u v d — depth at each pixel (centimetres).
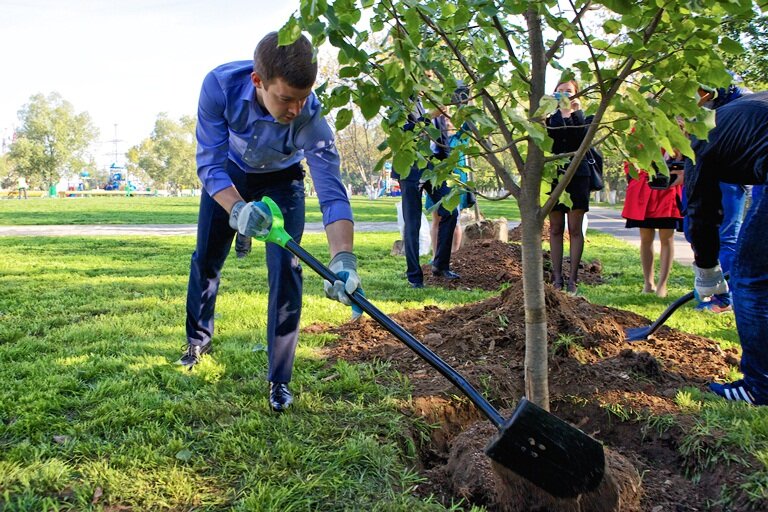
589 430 330
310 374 368
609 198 5716
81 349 414
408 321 477
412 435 301
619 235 1669
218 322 495
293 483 247
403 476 259
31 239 1328
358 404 321
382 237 1416
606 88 221
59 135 8600
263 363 385
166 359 393
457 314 470
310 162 312
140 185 12444
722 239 556
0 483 242
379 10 214
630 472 266
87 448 270
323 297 601
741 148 303
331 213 303
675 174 524
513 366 375
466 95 280
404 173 243
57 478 245
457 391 338
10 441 280
